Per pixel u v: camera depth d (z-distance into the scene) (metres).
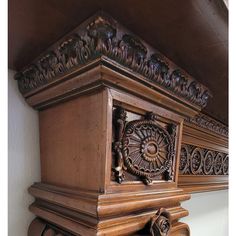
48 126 0.47
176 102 0.46
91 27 0.29
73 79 0.36
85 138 0.37
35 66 0.42
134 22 0.30
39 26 0.32
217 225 1.20
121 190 0.36
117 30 0.30
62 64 0.36
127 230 0.34
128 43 0.32
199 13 0.29
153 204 0.40
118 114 0.36
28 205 0.48
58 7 0.28
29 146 0.49
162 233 0.38
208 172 0.84
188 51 0.38
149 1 0.27
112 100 0.35
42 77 0.41
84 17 0.30
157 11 0.28
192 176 0.73
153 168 0.42
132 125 0.38
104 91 0.34
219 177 0.93
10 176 0.46
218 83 0.51
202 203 1.04
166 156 0.46
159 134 0.44
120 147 0.36
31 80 0.44
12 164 0.47
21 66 0.46
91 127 0.36
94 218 0.32
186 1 0.27
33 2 0.27
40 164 0.50
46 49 0.38
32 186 0.47
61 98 0.42
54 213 0.40
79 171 0.38
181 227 0.46
